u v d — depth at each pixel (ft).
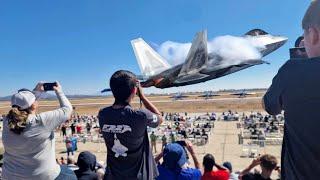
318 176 8.08
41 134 15.33
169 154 18.22
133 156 13.93
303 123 8.29
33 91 16.01
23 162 15.42
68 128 169.99
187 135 120.37
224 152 96.53
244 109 304.71
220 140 119.44
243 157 89.40
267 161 20.17
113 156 14.17
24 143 15.10
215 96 562.25
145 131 14.38
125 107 14.05
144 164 14.14
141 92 14.89
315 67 8.41
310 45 8.68
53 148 16.07
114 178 14.16
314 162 8.11
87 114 333.62
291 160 8.57
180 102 426.51
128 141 13.79
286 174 8.76
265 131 133.28
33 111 15.84
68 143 99.40
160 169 18.48
